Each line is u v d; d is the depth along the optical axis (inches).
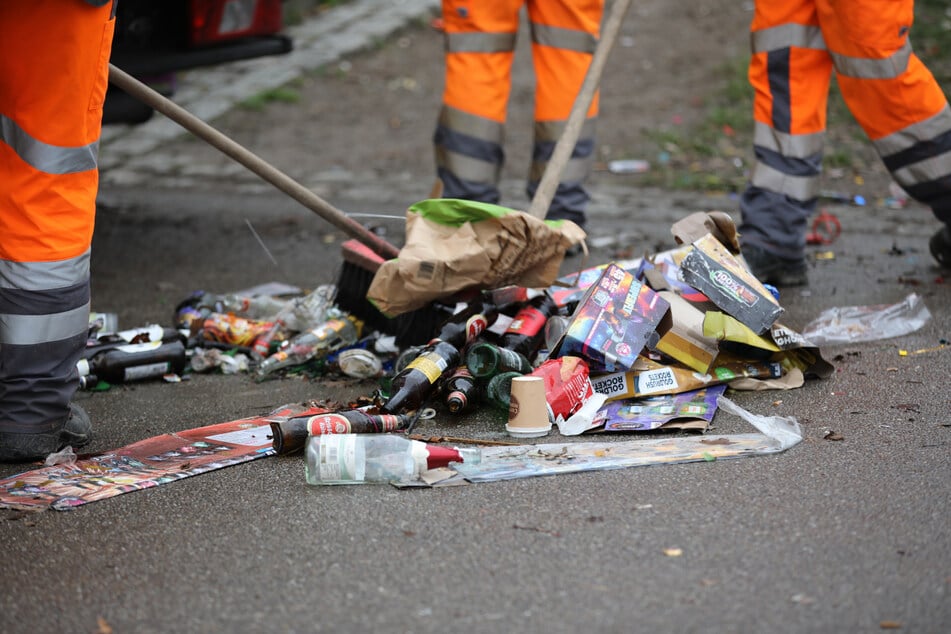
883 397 157.3
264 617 99.2
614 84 430.9
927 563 104.9
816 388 162.9
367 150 385.1
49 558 113.2
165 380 182.1
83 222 138.9
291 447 139.3
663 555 108.0
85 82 131.3
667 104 406.3
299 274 254.8
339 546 113.0
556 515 118.1
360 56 486.3
